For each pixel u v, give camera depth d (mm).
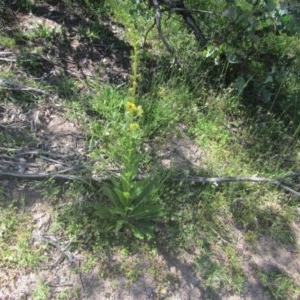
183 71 2555
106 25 2777
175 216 2000
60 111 2254
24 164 2025
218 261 1933
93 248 1851
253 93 2625
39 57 2459
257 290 1896
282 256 2016
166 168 2154
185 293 1828
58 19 2721
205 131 2359
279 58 2666
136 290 1798
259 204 2148
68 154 2102
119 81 2486
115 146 2150
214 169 2215
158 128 2311
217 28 2635
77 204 1947
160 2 2518
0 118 2166
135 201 1903
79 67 2494
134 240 1901
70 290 1749
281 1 2328
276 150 2393
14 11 2674
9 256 1771
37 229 1866
